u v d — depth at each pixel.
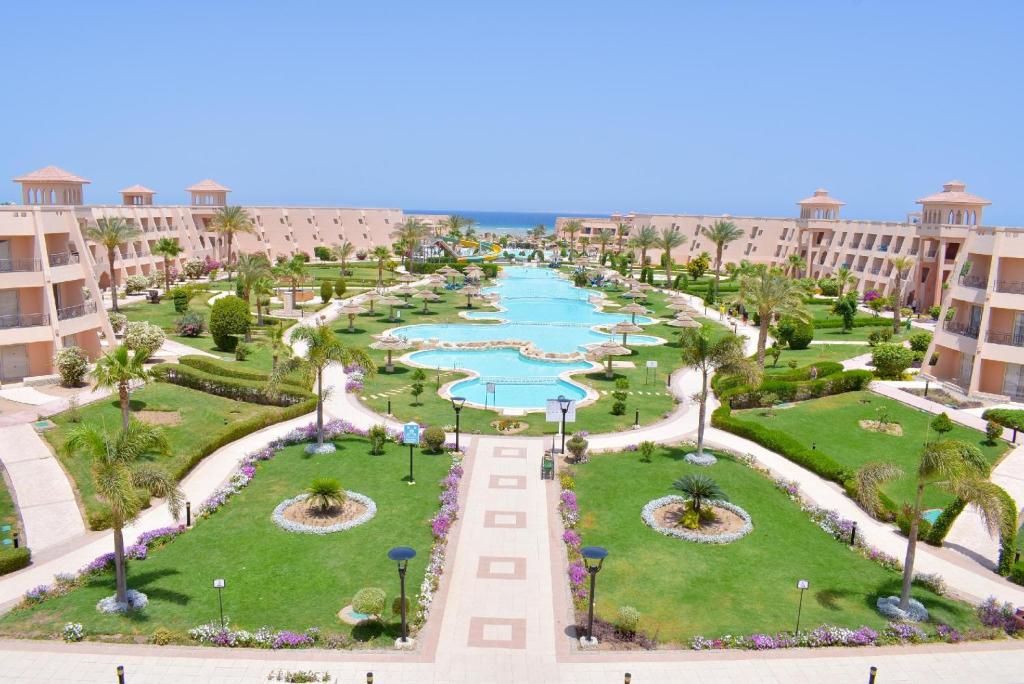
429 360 65.75
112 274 76.06
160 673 21.41
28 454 37.09
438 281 110.44
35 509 32.25
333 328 78.19
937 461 24.84
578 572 27.47
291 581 26.81
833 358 65.44
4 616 24.16
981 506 25.36
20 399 45.34
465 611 25.25
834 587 27.45
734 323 83.56
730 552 29.94
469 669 22.06
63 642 22.73
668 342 74.44
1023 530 32.25
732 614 25.44
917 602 25.98
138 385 49.19
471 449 41.03
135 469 25.09
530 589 26.78
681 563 28.94
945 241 88.19
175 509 25.34
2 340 47.50
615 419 47.47
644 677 21.89
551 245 198.38
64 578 26.23
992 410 45.09
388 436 42.53
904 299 94.62
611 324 85.25
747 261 132.25
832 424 45.97
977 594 27.17
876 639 23.89
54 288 54.16
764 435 42.41
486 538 30.62
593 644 23.39
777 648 23.45
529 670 22.08
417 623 24.30
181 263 113.75
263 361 59.94
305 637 23.09
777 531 31.94
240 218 109.12
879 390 52.66
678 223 158.12
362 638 23.47
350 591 26.25
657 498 34.91
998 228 49.25
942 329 54.88
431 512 32.91
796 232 129.75
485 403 50.91
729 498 34.88
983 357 49.53
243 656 22.33
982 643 24.09
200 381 50.38
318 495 32.03
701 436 39.75
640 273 137.25
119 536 24.27
